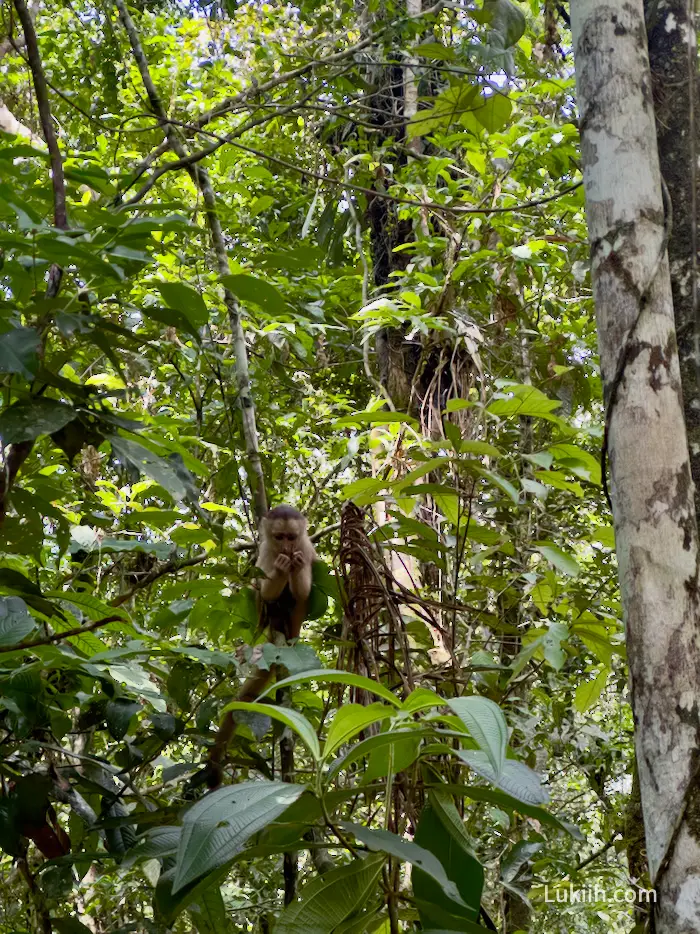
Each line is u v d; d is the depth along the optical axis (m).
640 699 2.61
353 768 3.81
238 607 4.24
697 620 2.63
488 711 2.18
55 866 3.31
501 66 4.92
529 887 4.91
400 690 3.96
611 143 2.99
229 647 5.30
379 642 4.21
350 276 6.91
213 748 3.88
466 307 5.64
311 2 6.04
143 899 4.87
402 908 2.77
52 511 3.45
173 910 2.57
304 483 6.64
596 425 5.38
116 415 3.21
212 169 7.43
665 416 2.77
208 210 4.91
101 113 6.11
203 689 4.64
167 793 4.36
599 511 6.25
